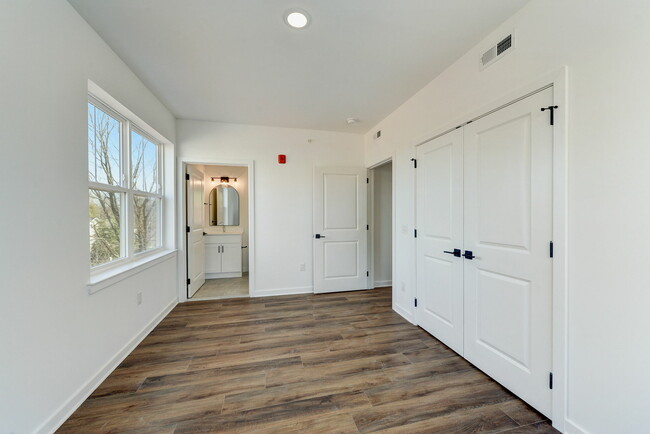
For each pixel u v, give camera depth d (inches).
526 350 61.4
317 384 69.9
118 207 88.7
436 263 94.4
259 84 98.3
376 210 167.0
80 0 58.2
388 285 169.2
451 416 58.7
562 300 53.0
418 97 104.1
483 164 73.2
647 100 40.9
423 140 100.2
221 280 181.8
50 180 54.1
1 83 43.6
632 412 43.3
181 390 67.2
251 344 91.7
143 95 96.4
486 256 72.6
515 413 59.4
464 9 61.9
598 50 46.9
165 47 75.7
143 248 108.7
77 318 61.6
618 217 44.6
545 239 56.6
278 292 149.3
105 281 71.2
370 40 73.3
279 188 148.4
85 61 64.9
